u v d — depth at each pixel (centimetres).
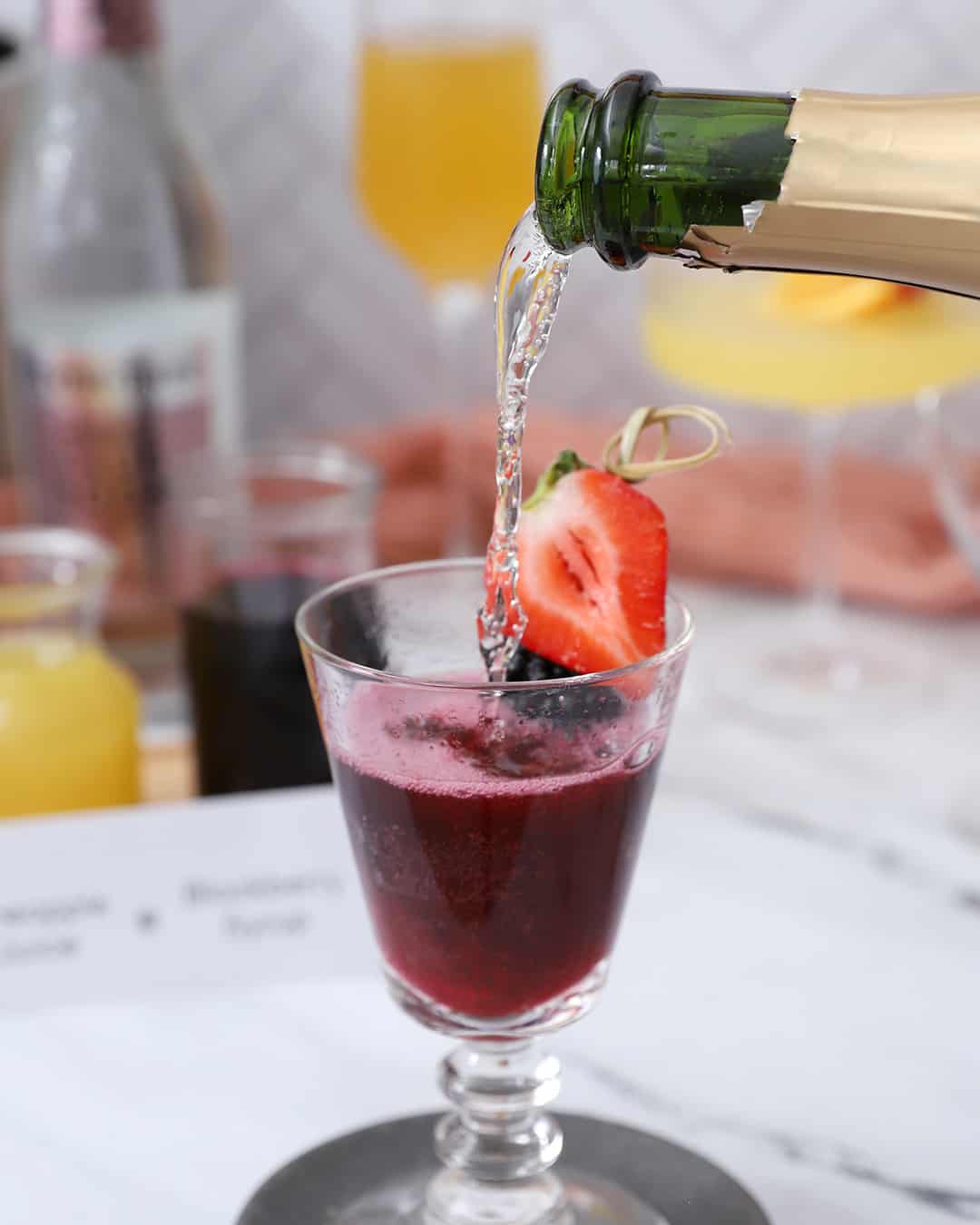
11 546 73
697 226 50
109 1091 61
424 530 90
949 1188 57
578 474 53
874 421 105
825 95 50
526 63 83
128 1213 56
